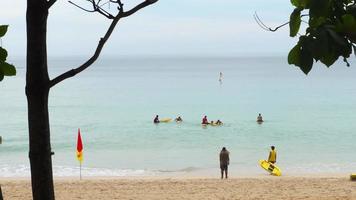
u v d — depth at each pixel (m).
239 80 151.00
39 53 2.89
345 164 34.94
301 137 48.50
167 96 100.50
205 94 103.69
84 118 66.81
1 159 37.66
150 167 34.53
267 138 48.09
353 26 2.06
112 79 174.88
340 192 19.66
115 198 18.97
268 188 21.36
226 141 46.47
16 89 132.50
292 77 166.12
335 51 2.08
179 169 33.78
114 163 36.16
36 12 2.86
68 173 31.78
